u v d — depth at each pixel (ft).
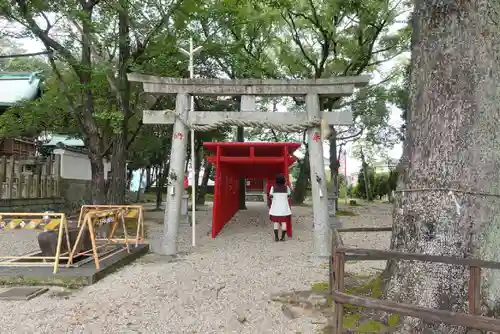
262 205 67.26
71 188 56.13
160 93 26.07
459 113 11.47
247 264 22.66
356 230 15.62
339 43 56.90
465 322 7.75
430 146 11.84
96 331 12.59
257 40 58.65
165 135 64.54
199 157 70.59
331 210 42.01
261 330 12.85
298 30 57.62
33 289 17.02
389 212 58.39
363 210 63.21
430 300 11.31
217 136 64.59
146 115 26.00
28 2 31.68
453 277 11.22
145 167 88.69
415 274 11.75
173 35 36.40
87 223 20.06
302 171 75.00
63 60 34.78
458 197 11.33
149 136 60.90
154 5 34.55
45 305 15.11
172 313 14.19
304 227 39.83
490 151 11.41
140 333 12.60
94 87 34.71
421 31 12.46
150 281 18.47
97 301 15.52
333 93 24.95
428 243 11.54
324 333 12.44
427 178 11.78
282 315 14.08
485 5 11.60
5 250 26.58
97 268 19.35
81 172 61.31
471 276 8.99
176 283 18.01
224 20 39.24
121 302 15.38
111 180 39.29
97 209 24.44
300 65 58.80
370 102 69.72
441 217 11.43
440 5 11.91
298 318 13.83
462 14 11.65
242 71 43.42
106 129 40.60
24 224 19.20
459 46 11.60
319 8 53.52
